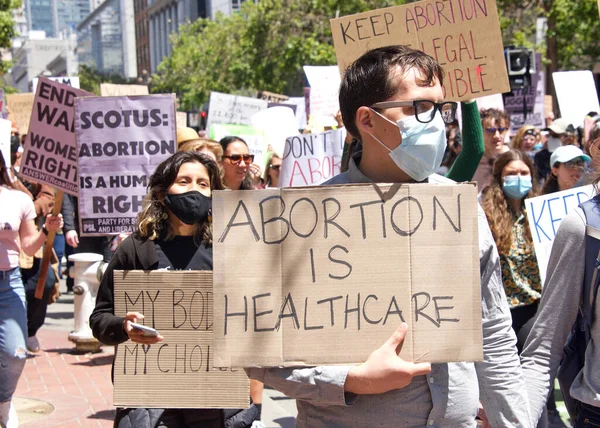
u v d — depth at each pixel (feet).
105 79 291.58
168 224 12.03
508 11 71.20
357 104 7.82
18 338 16.78
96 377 24.61
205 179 12.03
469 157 13.04
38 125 18.72
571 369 9.15
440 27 14.73
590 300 8.55
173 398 11.16
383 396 7.51
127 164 18.34
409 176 7.94
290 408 21.30
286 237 7.42
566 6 62.85
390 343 7.15
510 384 8.06
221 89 158.51
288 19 101.40
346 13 92.43
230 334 7.40
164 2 282.77
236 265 7.43
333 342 7.32
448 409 7.60
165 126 18.31
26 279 25.53
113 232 18.40
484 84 14.46
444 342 7.27
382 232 7.34
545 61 67.77
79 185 18.40
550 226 15.17
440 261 7.33
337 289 7.34
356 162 8.29
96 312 11.34
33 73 413.18
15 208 16.99
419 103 7.56
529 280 16.71
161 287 11.16
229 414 11.72
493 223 16.78
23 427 19.52
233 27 154.40
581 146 30.42
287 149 22.68
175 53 181.88
